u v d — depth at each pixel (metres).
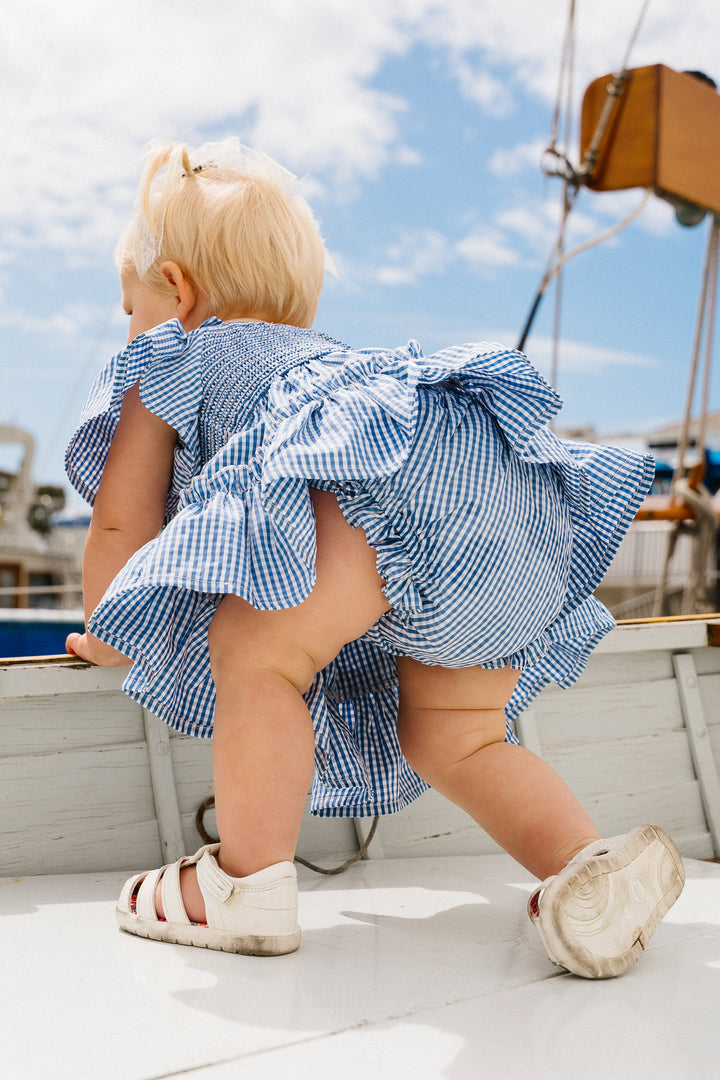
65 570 15.41
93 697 1.28
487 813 1.04
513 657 1.05
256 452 0.96
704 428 4.66
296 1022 0.74
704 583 4.63
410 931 1.01
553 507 1.00
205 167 1.25
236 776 0.91
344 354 1.08
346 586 0.92
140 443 1.10
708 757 1.70
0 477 15.52
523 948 0.95
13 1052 0.69
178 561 0.87
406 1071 0.66
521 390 0.96
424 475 0.91
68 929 0.98
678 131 3.23
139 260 1.21
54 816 1.23
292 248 1.22
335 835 1.38
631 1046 0.71
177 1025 0.73
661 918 0.90
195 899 0.94
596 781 1.59
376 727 1.21
